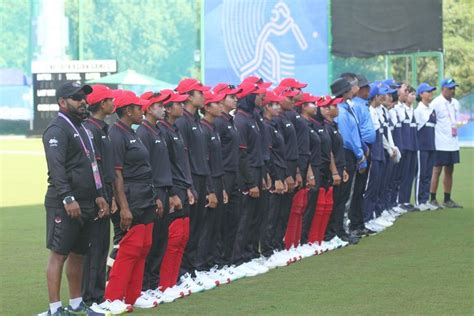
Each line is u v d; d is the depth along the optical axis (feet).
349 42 132.67
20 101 187.73
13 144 164.86
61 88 33.22
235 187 43.50
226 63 148.25
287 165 48.26
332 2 133.18
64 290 40.96
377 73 166.09
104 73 166.20
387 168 64.59
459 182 94.89
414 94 70.18
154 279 38.01
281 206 48.14
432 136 71.05
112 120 79.05
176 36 181.37
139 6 182.29
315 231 51.75
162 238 38.06
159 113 37.96
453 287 40.01
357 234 57.82
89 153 33.50
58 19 187.11
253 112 45.16
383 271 44.50
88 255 35.63
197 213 40.96
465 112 173.88
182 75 181.27
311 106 51.72
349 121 55.52
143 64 182.60
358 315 34.47
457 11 188.44
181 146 39.22
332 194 52.75
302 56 144.97
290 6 144.87
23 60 192.24
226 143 43.34
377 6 130.11
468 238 56.03
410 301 37.01
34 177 107.86
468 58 189.57
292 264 47.70
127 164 35.83
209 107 42.42
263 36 146.41
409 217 67.62
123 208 35.19
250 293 39.50
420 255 49.55
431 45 129.08
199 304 37.22
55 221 32.89
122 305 35.35
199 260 41.78
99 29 183.21
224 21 147.95
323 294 38.78
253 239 45.50
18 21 194.29
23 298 38.86
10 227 63.87
